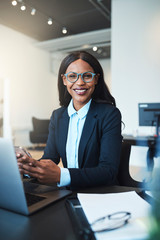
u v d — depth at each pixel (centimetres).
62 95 149
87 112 133
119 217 63
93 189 97
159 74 480
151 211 64
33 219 66
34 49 828
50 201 78
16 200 68
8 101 713
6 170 66
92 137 126
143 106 340
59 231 58
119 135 125
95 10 577
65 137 134
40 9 568
